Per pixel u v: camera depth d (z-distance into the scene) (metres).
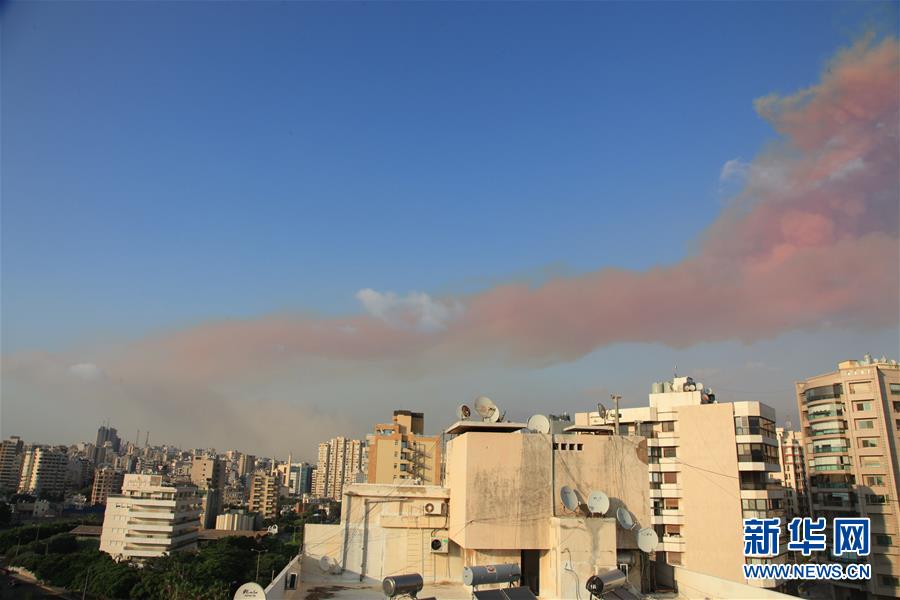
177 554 120.88
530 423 36.41
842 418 80.25
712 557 67.75
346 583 36.00
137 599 92.25
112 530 124.44
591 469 33.75
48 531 138.00
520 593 26.89
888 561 71.94
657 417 75.56
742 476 68.75
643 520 33.53
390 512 38.38
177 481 137.50
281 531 172.00
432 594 32.91
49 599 95.38
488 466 32.94
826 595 75.56
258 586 25.67
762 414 69.94
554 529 31.20
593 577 28.20
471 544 31.77
